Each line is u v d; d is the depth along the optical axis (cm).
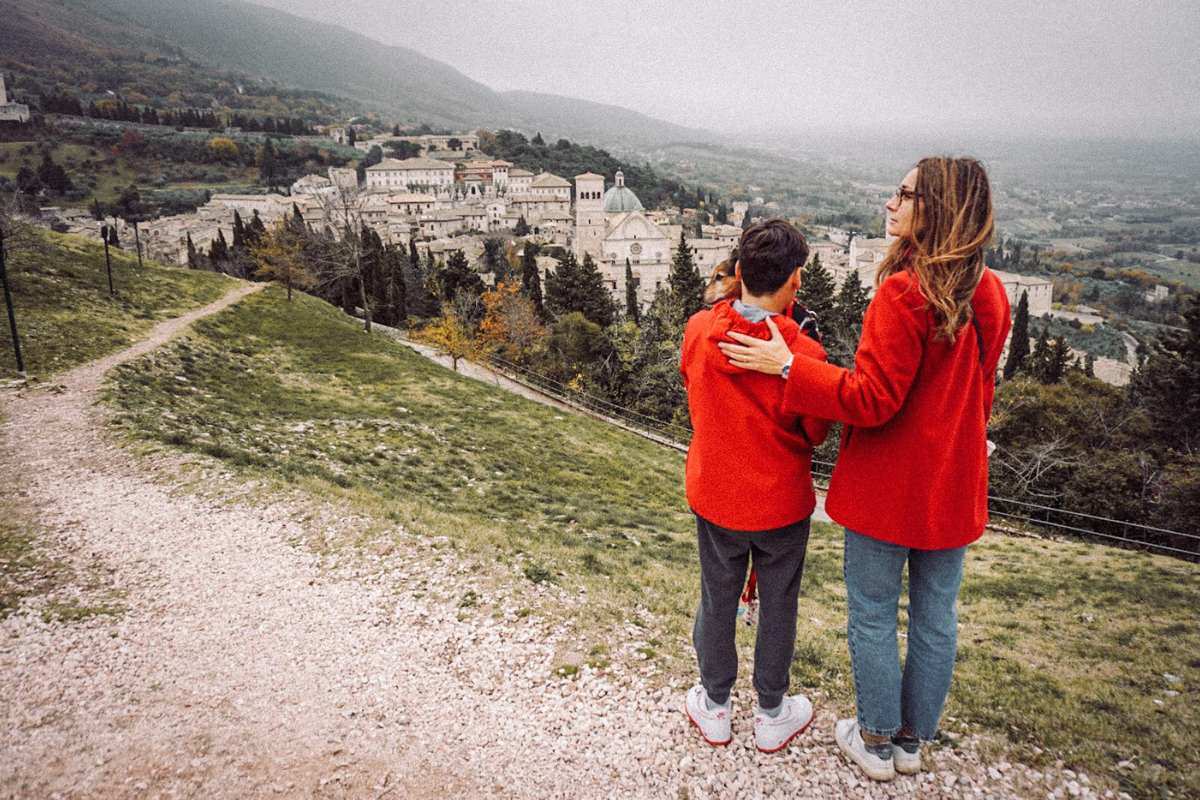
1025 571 1645
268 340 3956
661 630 666
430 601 756
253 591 827
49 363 2481
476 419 3009
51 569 915
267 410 2564
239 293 5047
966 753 420
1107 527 2420
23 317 3016
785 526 360
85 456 1504
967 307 284
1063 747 433
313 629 709
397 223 14850
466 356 5144
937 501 318
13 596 822
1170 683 714
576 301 6331
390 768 467
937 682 359
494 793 434
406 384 3509
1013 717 479
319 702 560
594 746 463
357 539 984
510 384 4909
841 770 404
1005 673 689
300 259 6612
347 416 2672
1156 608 1236
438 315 7062
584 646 613
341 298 7450
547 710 516
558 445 2814
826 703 481
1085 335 12662
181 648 678
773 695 413
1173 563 1830
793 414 336
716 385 345
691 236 18500
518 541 1086
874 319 296
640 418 4166
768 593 386
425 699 552
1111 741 454
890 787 390
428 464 2073
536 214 18850
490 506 1692
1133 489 2564
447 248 13875
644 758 442
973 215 276
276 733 518
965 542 329
